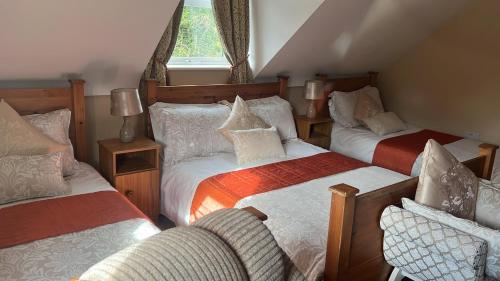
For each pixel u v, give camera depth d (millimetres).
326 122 4375
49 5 2234
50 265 1562
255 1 3713
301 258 1902
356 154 4043
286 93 4281
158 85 3307
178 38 3539
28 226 1849
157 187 2965
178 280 1096
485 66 4250
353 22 3709
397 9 3768
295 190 2520
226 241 1333
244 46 3793
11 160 2139
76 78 2877
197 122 3162
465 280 1781
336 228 1794
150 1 2469
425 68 4758
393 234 1978
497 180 3150
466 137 4512
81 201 2158
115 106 2797
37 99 2719
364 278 2045
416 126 4801
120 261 1119
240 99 3352
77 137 2920
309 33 3580
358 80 4922
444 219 1938
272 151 3160
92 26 2488
